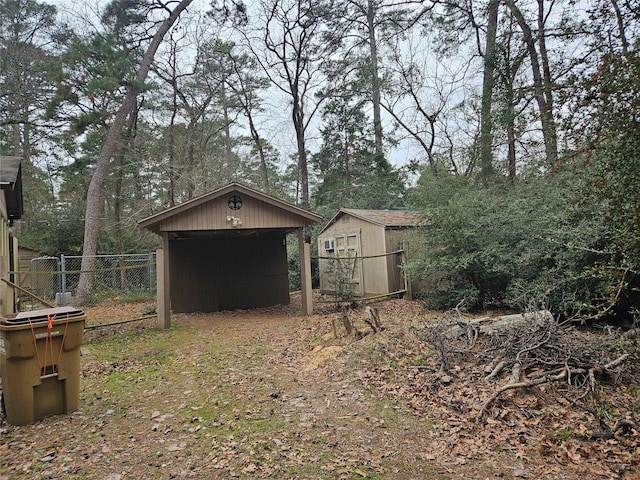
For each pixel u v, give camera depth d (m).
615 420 3.57
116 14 14.55
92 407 4.20
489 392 4.07
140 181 19.00
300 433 3.50
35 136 18.95
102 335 7.93
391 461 3.02
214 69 19.53
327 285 13.70
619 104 2.76
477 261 8.43
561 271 6.65
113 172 17.62
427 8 16.11
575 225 6.36
